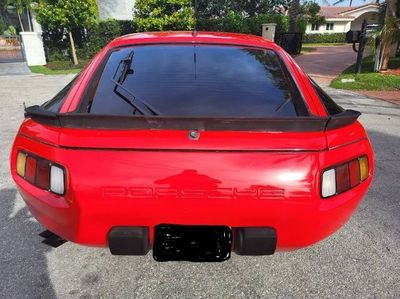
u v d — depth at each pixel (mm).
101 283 2254
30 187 1840
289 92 2105
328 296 2174
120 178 1653
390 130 5867
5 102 8125
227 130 1697
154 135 1686
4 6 20688
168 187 1650
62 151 1697
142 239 1740
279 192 1665
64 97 2131
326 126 1725
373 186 3730
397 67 12898
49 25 15117
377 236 2814
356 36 11148
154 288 2217
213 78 2164
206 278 2311
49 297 2133
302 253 2582
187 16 16781
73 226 1757
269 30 17609
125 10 21359
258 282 2283
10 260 2457
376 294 2193
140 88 2078
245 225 1727
